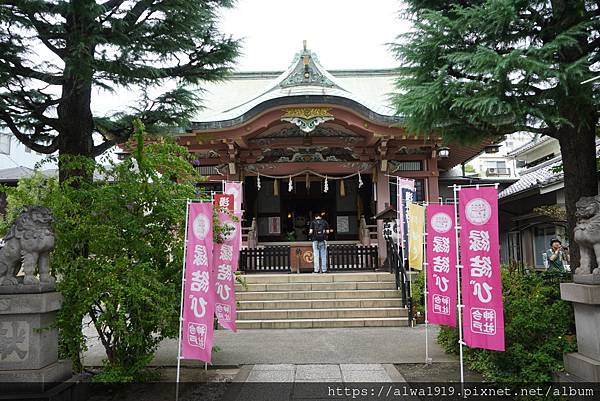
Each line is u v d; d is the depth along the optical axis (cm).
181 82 816
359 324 1011
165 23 718
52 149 744
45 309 496
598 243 500
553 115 561
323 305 1099
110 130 818
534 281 739
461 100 551
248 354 776
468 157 1773
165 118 811
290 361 728
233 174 1650
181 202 646
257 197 1905
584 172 648
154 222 635
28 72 666
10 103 702
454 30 585
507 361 592
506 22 551
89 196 616
